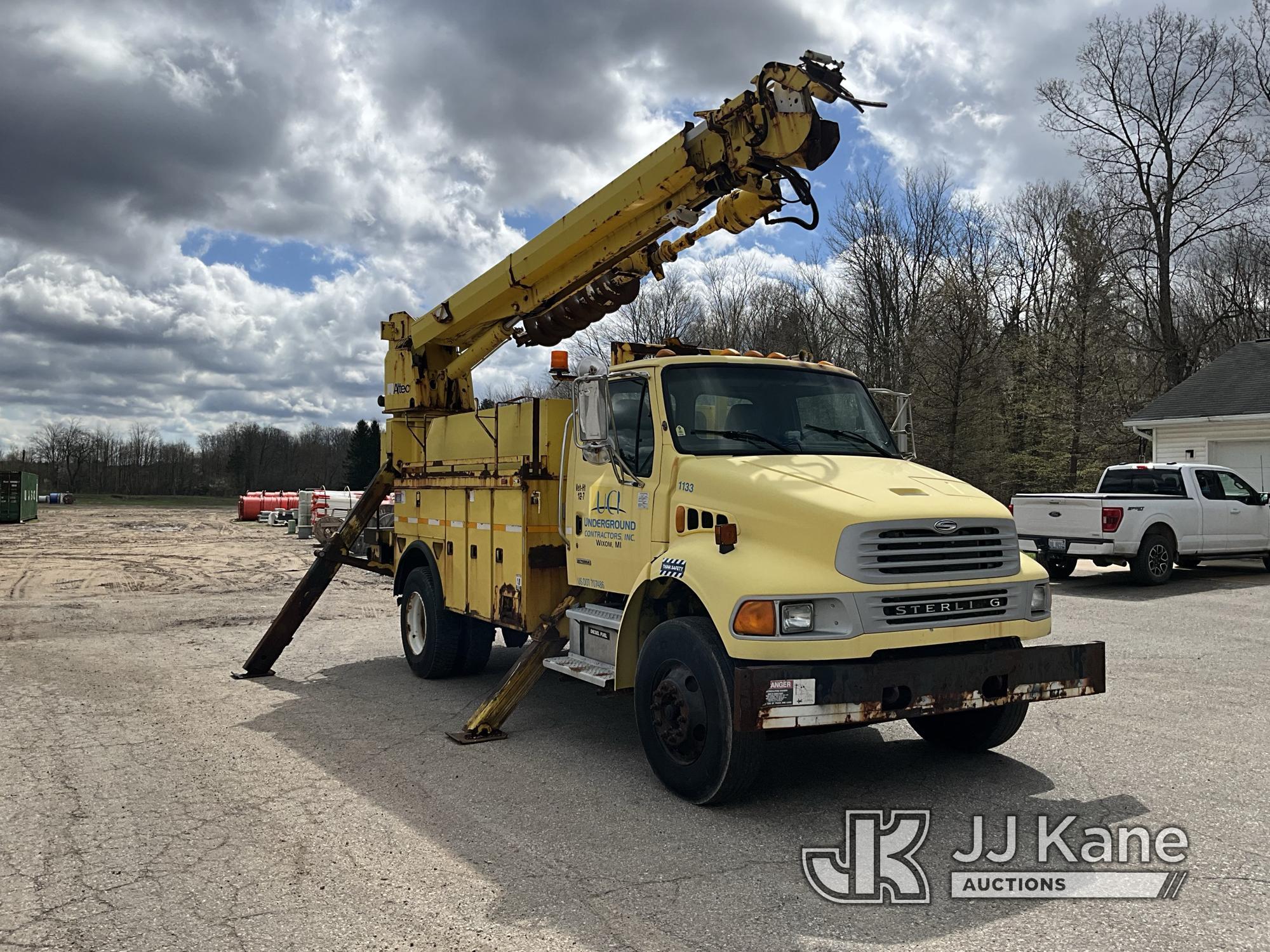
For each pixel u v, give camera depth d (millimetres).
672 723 5102
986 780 5383
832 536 4648
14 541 28859
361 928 3553
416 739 6457
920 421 34219
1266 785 5227
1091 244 36375
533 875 4066
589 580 6348
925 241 38969
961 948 3377
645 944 3416
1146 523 14430
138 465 102062
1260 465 21047
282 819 4797
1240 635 10273
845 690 4484
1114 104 35125
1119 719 6719
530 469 6871
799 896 3840
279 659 9703
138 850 4367
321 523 27094
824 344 39938
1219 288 36156
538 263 7496
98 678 8570
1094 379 34125
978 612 4926
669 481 5586
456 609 7996
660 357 6066
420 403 9273
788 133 5492
